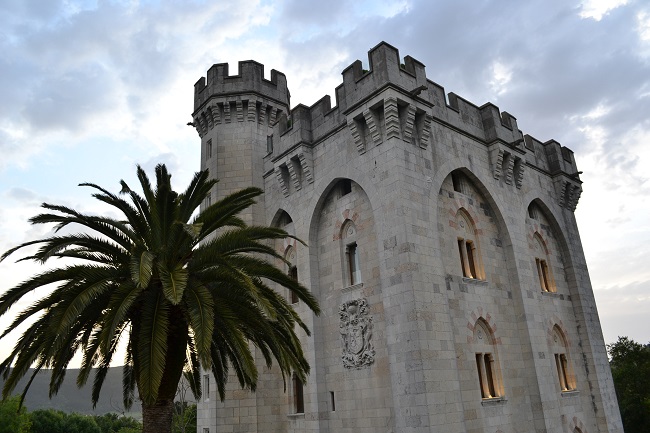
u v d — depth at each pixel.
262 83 33.09
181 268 15.30
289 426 25.47
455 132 26.23
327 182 25.67
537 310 26.56
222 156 31.41
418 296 20.12
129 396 20.81
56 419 83.50
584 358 30.72
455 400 19.72
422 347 19.38
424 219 22.02
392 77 22.70
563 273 32.34
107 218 16.27
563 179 33.66
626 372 60.28
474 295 24.02
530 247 29.92
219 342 18.42
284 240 28.67
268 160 30.94
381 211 22.11
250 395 26.09
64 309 13.73
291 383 26.03
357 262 24.19
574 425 27.14
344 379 23.06
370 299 22.59
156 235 16.81
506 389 23.41
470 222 25.95
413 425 18.73
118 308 13.62
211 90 32.66
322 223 26.31
